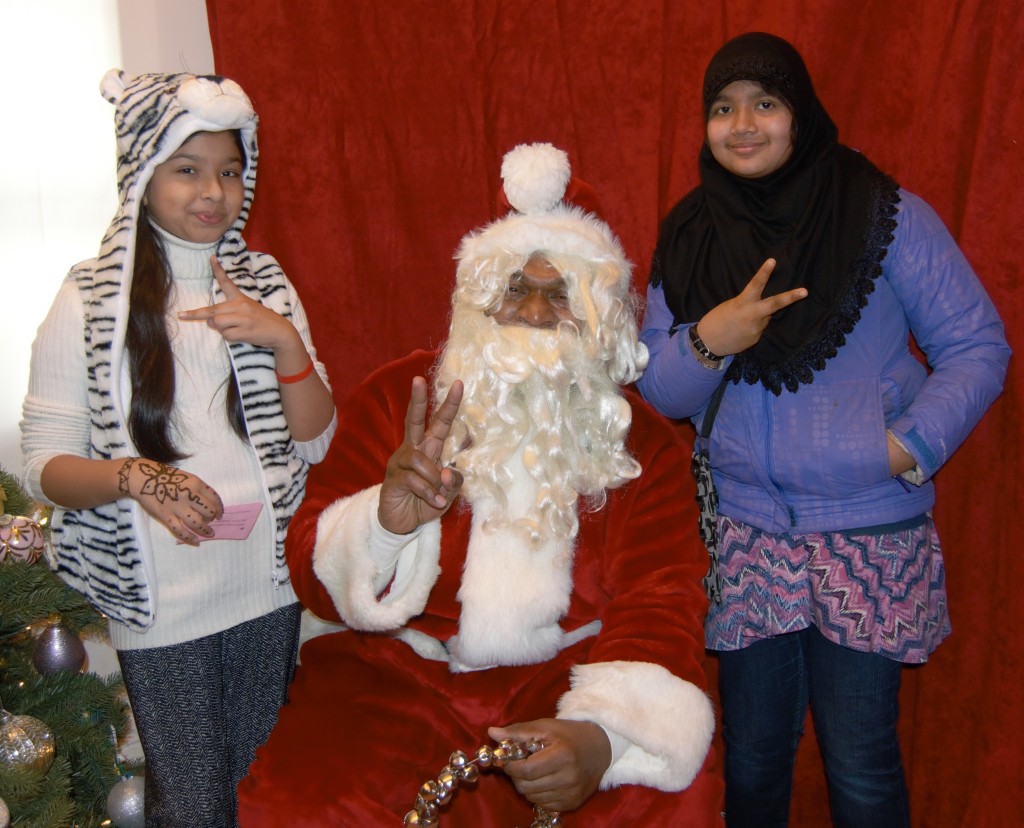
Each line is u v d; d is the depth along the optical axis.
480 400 1.73
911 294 1.81
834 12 2.12
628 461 1.76
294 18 2.35
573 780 1.47
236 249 1.91
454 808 1.64
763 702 1.99
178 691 1.83
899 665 1.89
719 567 1.94
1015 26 1.92
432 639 1.83
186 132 1.70
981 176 1.99
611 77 2.31
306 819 1.56
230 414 1.82
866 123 2.18
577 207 1.80
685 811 1.60
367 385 1.92
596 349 1.71
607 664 1.64
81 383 1.77
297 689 1.86
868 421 1.78
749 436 1.87
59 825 1.82
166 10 2.51
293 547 1.81
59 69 2.45
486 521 1.70
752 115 1.81
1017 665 2.03
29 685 2.09
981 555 2.12
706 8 2.22
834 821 1.98
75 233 2.50
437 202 2.42
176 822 1.86
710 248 1.93
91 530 1.78
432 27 2.35
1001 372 1.79
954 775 2.22
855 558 1.83
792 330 1.80
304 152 2.41
